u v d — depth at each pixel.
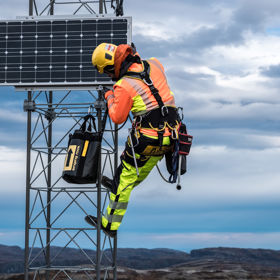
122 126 10.56
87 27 13.17
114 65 9.84
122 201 10.41
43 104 13.66
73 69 13.09
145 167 10.12
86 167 11.95
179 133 9.73
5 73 13.33
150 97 9.51
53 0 14.65
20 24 13.45
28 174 13.61
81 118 13.70
